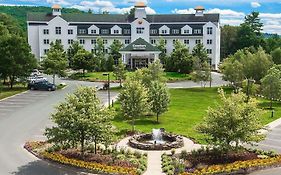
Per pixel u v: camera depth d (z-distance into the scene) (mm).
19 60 76500
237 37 147500
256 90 72125
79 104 34969
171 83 89188
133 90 45844
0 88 71000
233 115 34312
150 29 120562
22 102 64250
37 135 44906
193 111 58594
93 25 118875
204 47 117938
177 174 31922
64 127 34781
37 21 117938
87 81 90062
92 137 35375
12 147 40375
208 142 36969
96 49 114812
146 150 39125
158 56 111312
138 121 51750
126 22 120875
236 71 78438
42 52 117375
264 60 81312
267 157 36438
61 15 119812
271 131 47781
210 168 32875
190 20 121125
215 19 120688
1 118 53156
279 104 67000
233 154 36375
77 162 34281
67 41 118188
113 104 62062
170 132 45219
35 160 36469
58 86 81000
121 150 37969
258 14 146250
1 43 76000
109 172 32875
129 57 109938
